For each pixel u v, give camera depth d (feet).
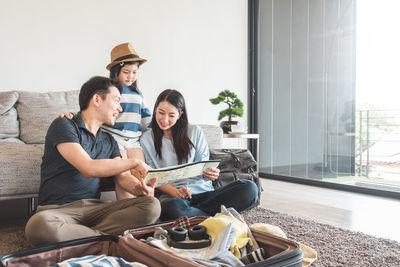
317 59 11.44
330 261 4.60
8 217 7.33
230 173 7.13
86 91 5.16
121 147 6.30
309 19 11.73
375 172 9.80
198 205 6.07
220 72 13.21
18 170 6.12
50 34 9.57
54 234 4.17
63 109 8.27
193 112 12.53
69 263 2.85
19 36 9.11
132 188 5.38
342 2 10.62
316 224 6.53
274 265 2.83
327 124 11.11
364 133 10.03
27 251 3.18
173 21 11.97
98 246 3.59
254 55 14.02
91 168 4.62
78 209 4.78
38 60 9.40
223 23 13.26
